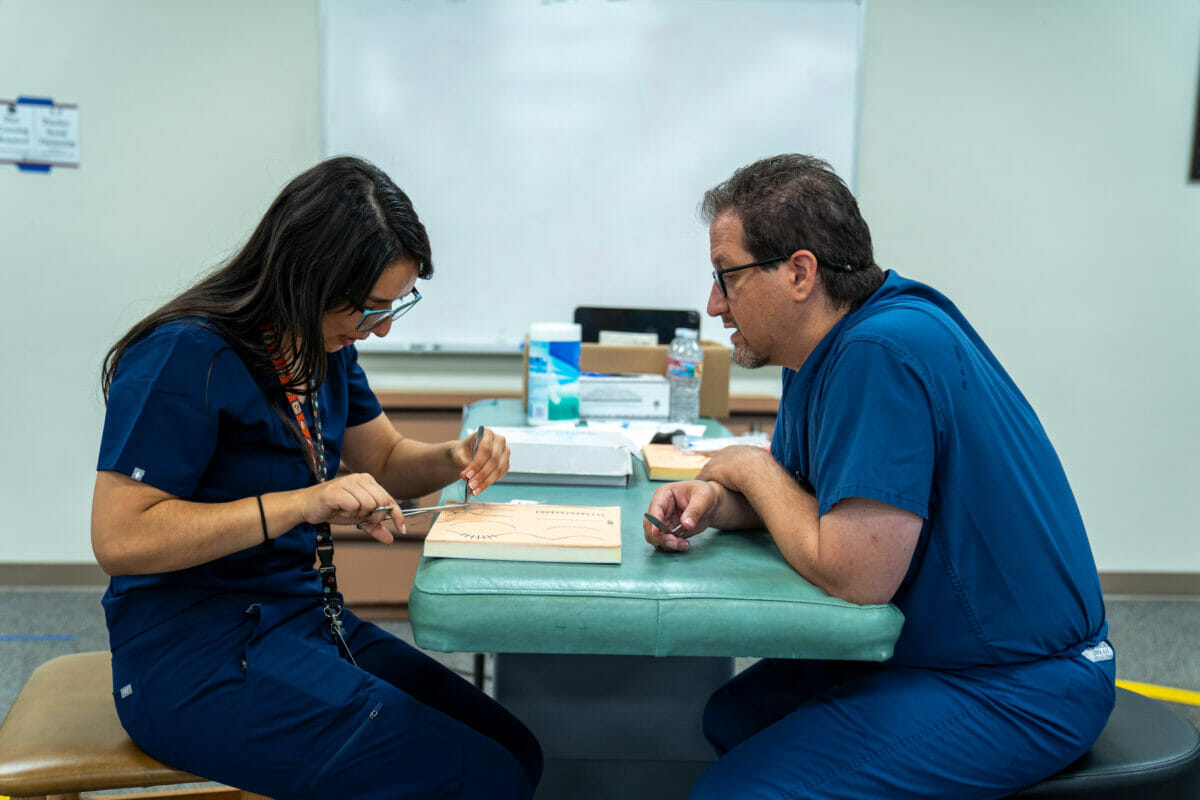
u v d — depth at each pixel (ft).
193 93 8.88
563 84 9.10
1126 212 9.52
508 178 9.23
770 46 9.11
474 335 9.48
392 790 3.42
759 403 9.07
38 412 9.24
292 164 9.07
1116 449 9.95
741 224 3.52
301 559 3.88
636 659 4.75
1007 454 3.34
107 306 9.13
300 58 8.91
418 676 4.18
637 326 7.72
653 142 9.23
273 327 3.56
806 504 3.41
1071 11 9.14
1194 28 9.20
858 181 9.37
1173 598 10.06
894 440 3.14
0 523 9.38
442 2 8.88
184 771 3.50
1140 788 3.42
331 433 4.10
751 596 3.10
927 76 9.23
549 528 3.51
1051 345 9.74
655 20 9.04
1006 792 3.37
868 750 3.33
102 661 4.37
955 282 9.59
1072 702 3.36
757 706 4.34
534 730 4.78
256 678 3.37
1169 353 9.80
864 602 3.12
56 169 8.88
